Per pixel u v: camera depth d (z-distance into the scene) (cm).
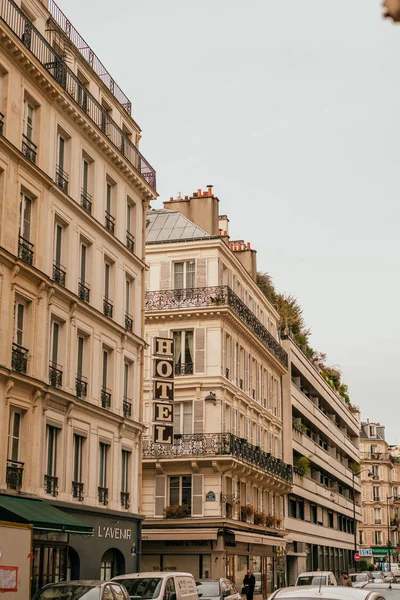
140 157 3269
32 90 2450
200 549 4016
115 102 3142
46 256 2475
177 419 4166
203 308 4200
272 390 5334
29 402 2312
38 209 2433
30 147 2436
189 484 4088
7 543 1541
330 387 7638
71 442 2564
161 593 1869
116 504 2886
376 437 13600
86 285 2786
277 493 5269
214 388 4147
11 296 2250
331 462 7344
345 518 8656
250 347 4822
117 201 3056
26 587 1589
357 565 7956
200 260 4325
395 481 14200
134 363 3139
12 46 2295
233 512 4197
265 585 4844
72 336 2608
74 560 2558
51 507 2302
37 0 2578
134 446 3089
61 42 2723
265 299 5316
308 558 6388
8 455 2225
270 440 5188
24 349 2325
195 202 4634
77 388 2647
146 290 4356
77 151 2741
